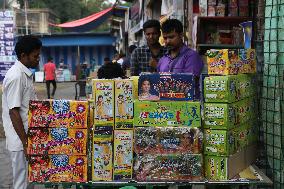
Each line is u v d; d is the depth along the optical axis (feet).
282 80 11.82
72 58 105.81
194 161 10.00
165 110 10.05
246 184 10.12
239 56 11.03
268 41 12.21
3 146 24.57
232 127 10.43
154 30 16.31
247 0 18.44
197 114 10.02
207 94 10.21
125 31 63.41
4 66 71.41
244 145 11.39
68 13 135.03
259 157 12.75
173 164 10.03
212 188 10.37
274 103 11.99
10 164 20.34
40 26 109.60
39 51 12.16
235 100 10.59
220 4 18.53
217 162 10.23
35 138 10.02
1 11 71.20
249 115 11.85
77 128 10.00
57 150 10.02
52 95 55.52
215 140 10.16
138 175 10.06
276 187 11.98
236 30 18.62
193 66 13.15
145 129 10.00
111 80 10.01
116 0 55.16
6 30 70.90
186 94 10.07
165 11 25.80
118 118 10.05
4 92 11.99
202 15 18.60
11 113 11.51
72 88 71.46
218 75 10.49
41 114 9.97
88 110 10.05
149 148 10.02
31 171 10.07
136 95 10.49
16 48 11.93
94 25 76.28
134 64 17.47
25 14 100.17
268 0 12.19
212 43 19.16
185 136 9.98
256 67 12.79
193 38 19.63
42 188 16.46
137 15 45.39
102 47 105.29
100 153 10.07
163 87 10.05
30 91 12.05
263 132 12.56
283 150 11.84
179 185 9.98
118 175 10.12
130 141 10.10
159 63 14.25
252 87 12.16
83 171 10.07
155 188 10.76
